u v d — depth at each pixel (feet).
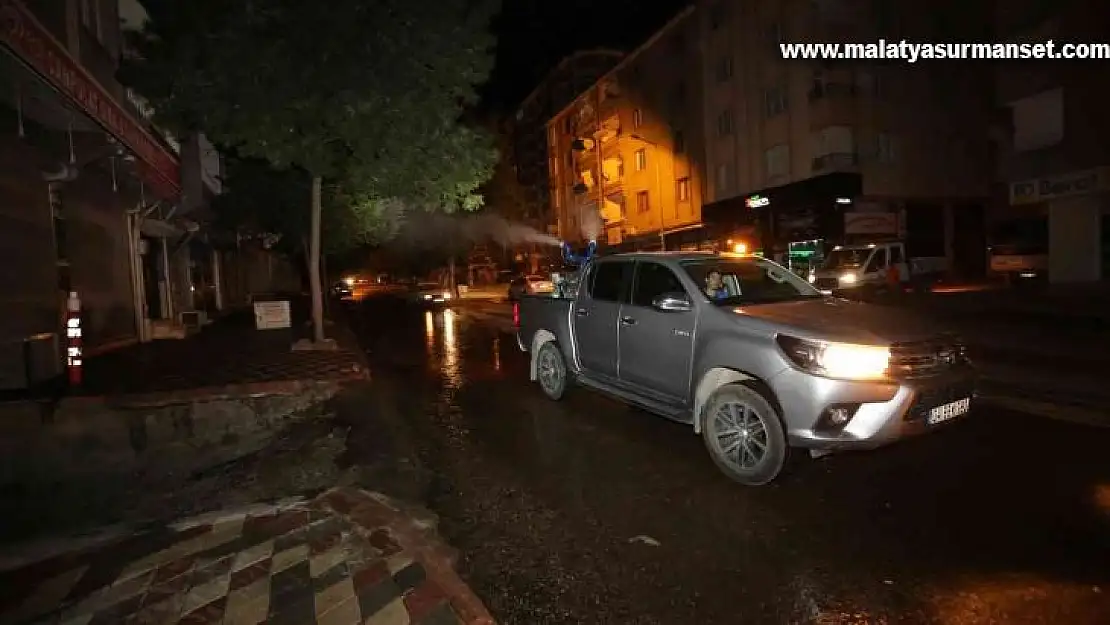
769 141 106.42
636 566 12.26
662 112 137.39
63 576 12.21
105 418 24.54
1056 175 70.28
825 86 95.91
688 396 18.04
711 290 18.31
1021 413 21.85
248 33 28.53
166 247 60.75
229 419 24.85
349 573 11.78
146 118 49.11
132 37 44.24
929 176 99.71
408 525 13.91
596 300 22.45
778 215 104.83
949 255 102.63
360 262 152.97
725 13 114.73
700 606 10.85
